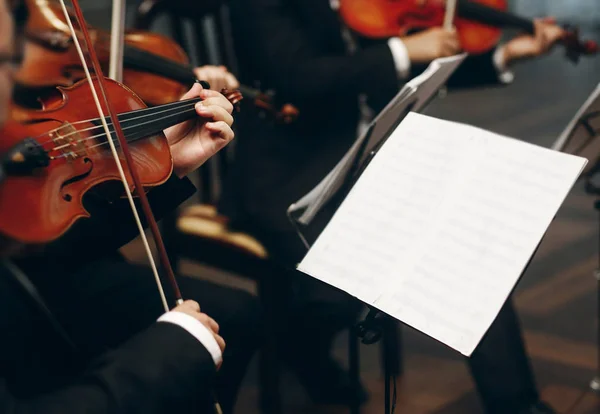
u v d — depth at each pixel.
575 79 5.22
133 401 0.87
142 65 1.52
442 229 1.10
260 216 1.80
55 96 1.12
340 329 1.91
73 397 0.87
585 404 1.94
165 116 1.15
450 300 1.04
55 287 1.16
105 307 1.29
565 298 2.47
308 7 1.88
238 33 1.87
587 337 2.25
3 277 1.00
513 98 4.77
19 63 1.40
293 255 1.77
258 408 1.96
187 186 1.23
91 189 1.07
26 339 1.02
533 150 1.11
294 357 1.96
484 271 1.05
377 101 1.87
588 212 3.12
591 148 1.40
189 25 2.12
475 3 2.10
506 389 1.66
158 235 1.02
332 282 1.12
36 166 0.94
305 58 1.83
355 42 2.00
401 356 2.11
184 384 0.90
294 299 1.85
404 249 1.10
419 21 2.03
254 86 1.88
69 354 1.06
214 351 0.94
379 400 1.99
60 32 1.45
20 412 0.84
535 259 2.75
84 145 1.03
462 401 1.98
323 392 1.99
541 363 2.13
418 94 1.24
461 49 2.14
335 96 1.84
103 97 1.14
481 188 1.11
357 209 1.16
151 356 0.90
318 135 1.88
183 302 1.00
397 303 1.07
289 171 1.85
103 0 5.30
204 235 1.83
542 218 1.05
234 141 1.97
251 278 1.81
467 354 0.99
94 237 1.17
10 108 1.00
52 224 0.94
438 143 1.16
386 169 1.18
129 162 1.02
